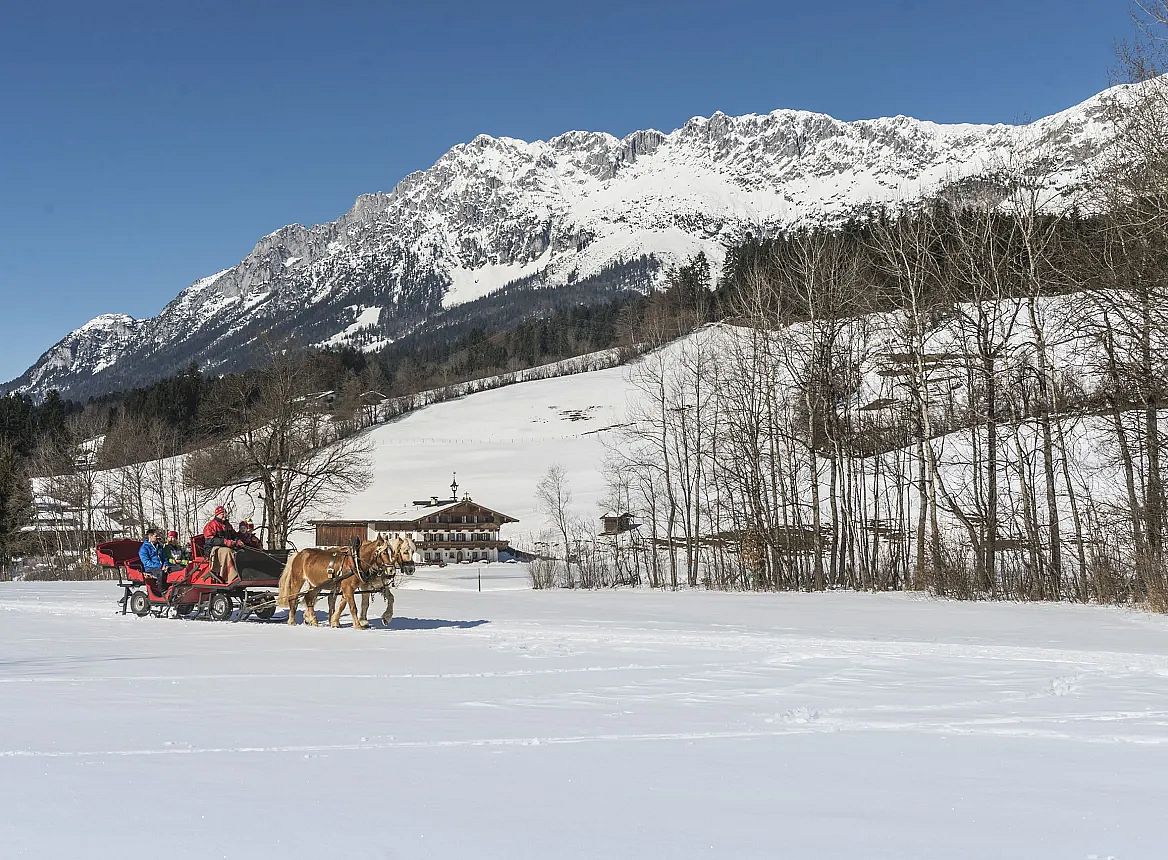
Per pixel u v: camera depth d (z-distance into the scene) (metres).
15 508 77.25
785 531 46.38
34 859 5.82
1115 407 30.61
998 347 35.69
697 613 25.31
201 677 13.73
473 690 12.52
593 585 56.12
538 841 6.21
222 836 6.27
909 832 6.38
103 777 7.80
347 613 26.06
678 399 72.56
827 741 9.30
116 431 94.62
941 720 10.34
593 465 115.88
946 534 41.69
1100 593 29.14
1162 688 12.45
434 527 95.38
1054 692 12.20
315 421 58.19
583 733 9.71
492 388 172.50
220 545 23.97
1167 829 6.41
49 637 19.58
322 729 9.90
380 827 6.48
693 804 7.06
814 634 19.23
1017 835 6.31
